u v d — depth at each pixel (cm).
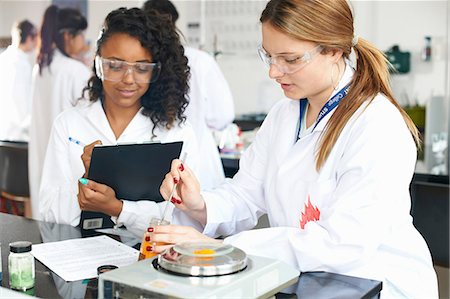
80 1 564
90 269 146
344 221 141
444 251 268
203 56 318
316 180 158
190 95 312
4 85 539
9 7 664
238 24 570
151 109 217
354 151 148
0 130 536
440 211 267
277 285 120
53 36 361
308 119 168
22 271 132
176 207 177
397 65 489
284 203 166
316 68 150
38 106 362
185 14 592
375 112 150
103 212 194
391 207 141
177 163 169
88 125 217
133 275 117
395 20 500
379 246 153
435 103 405
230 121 343
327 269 143
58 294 130
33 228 191
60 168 213
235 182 187
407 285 153
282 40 145
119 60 201
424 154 376
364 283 137
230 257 122
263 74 562
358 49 159
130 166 191
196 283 113
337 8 148
